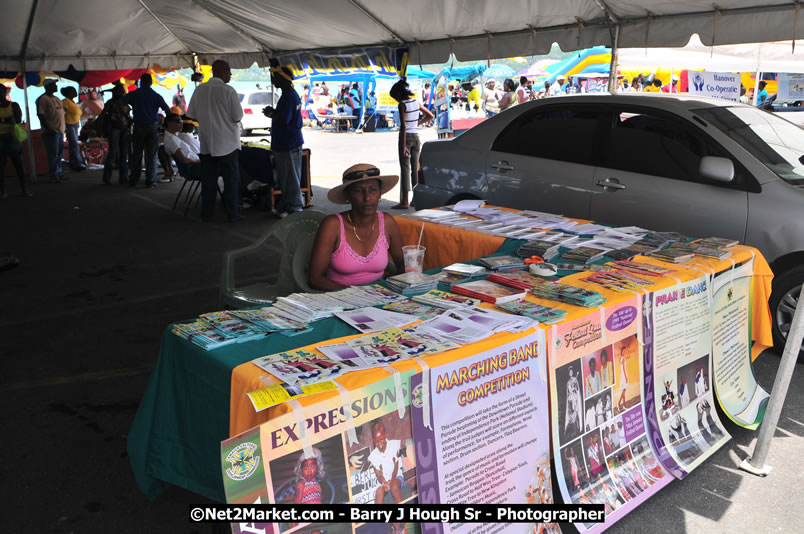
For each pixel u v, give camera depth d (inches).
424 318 99.7
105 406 149.0
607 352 105.6
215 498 88.7
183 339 91.7
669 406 119.3
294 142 349.4
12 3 397.1
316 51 418.0
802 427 136.6
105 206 403.9
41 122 494.0
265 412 74.7
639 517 108.2
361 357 83.5
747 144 176.4
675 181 181.9
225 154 343.6
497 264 127.0
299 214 163.2
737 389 139.9
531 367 94.0
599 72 664.4
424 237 171.8
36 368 169.3
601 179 196.4
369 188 134.0
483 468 89.7
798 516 108.8
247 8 374.3
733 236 169.8
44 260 278.2
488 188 226.1
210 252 291.6
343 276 142.3
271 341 91.4
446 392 84.4
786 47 407.5
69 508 111.7
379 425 78.6
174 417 95.0
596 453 104.7
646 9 239.3
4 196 434.9
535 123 217.5
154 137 474.9
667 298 115.6
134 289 238.2
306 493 73.4
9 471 122.5
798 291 162.1
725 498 113.5
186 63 526.0
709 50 421.1
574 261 134.5
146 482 96.7
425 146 250.4
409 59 352.5
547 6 256.8
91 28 454.3
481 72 776.9
